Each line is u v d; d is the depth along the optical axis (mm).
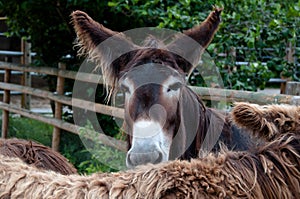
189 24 5215
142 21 6086
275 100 3992
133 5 5703
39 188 1980
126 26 6570
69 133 7473
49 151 3139
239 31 5574
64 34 7809
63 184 1965
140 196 1810
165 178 1824
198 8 5637
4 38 13672
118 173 1969
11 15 7816
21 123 9805
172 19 5266
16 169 2125
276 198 1861
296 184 1883
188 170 1847
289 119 1992
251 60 5625
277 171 1888
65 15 7148
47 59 8273
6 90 9570
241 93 4234
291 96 3926
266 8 5613
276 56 5828
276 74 6035
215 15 3008
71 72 7164
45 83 13281
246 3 5469
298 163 1913
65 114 7664
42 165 2959
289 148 1933
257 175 1877
